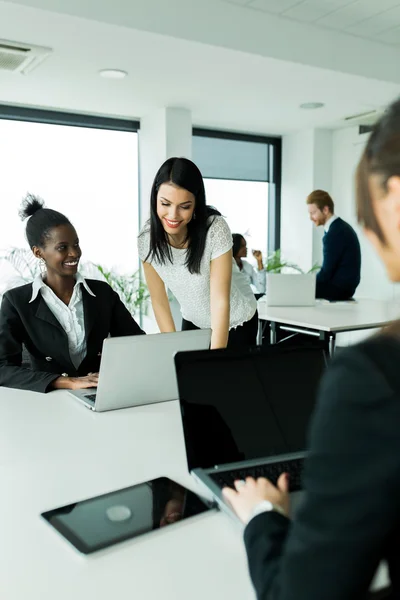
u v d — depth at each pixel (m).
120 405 1.63
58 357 2.00
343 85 4.60
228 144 6.47
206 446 1.12
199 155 6.27
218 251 2.05
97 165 5.64
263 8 3.83
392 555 0.46
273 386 1.21
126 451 1.30
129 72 4.15
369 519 0.44
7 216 5.20
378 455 0.44
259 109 5.39
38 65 3.96
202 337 1.70
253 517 0.68
